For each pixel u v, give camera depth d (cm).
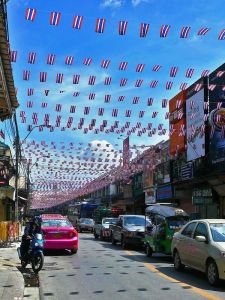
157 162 3681
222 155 2453
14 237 2580
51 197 6581
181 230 1399
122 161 3888
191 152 2853
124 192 5072
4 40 958
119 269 1449
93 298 979
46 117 1780
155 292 1040
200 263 1194
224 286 1112
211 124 2561
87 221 4562
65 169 4250
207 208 2833
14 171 3253
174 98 3162
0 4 852
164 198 3441
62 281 1209
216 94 2595
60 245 1914
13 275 1236
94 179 4919
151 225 1941
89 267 1502
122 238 2314
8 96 1285
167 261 1698
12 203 3850
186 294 1011
